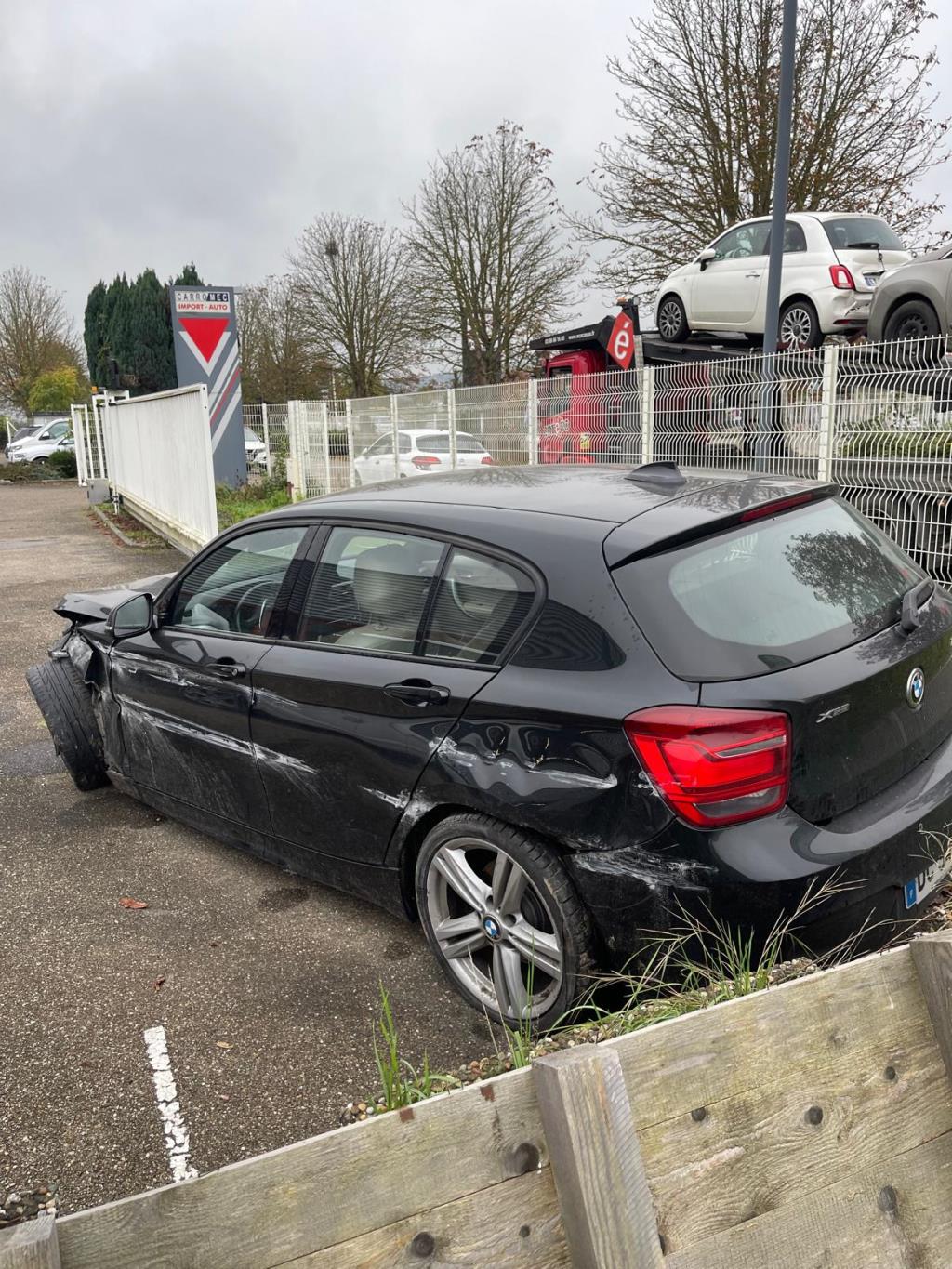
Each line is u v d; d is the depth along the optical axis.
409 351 37.31
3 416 56.06
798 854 2.59
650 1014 2.52
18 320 55.22
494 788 2.91
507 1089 1.71
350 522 3.67
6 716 6.87
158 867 4.43
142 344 43.81
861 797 2.80
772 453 7.76
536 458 11.06
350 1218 1.59
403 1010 3.30
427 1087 2.46
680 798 2.58
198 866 4.43
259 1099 2.89
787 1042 1.91
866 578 3.18
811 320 11.44
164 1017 3.30
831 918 2.64
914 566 3.51
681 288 13.36
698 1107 1.80
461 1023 3.23
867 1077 1.97
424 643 3.26
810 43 20.11
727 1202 1.79
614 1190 1.64
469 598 3.17
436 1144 1.66
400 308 36.47
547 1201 1.71
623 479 3.54
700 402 8.43
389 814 3.33
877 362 6.82
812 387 7.35
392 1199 1.62
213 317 18.81
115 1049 3.14
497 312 32.91
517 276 32.91
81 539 17.14
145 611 4.41
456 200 32.47
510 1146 1.70
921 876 2.87
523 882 2.96
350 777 3.43
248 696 3.82
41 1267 1.38
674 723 2.59
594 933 2.85
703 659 2.68
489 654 3.05
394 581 3.42
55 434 38.88
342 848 3.58
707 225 21.69
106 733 4.91
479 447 12.47
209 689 4.02
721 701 2.60
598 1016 2.89
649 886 2.67
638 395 9.20
